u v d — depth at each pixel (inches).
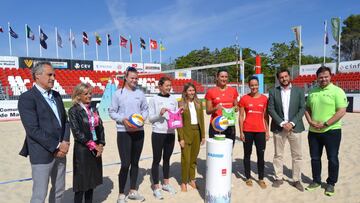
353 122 465.7
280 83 181.9
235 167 233.9
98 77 1032.8
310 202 163.6
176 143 326.6
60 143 124.7
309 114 181.5
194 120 181.2
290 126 173.9
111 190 187.5
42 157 119.6
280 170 188.2
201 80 1147.9
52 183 134.0
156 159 173.8
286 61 1732.3
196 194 178.2
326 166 228.2
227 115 183.3
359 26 1592.0
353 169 216.7
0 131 430.3
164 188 183.5
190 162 187.5
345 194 172.1
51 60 1010.7
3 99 598.9
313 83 776.3
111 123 497.0
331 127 169.9
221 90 189.2
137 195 166.9
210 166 150.8
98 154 142.3
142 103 167.2
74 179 139.6
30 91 120.1
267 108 187.2
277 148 185.6
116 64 1152.2
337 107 168.1
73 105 140.9
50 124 122.2
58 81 927.7
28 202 169.0
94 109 148.9
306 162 241.3
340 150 275.0
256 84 181.0
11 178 210.7
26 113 116.3
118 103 161.5
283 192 179.3
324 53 920.9
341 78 800.9
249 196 174.6
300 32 928.9
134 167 165.5
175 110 174.2
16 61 941.2
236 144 312.3
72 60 1056.2
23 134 403.5
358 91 643.5
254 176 211.6
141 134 161.5
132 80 161.3
